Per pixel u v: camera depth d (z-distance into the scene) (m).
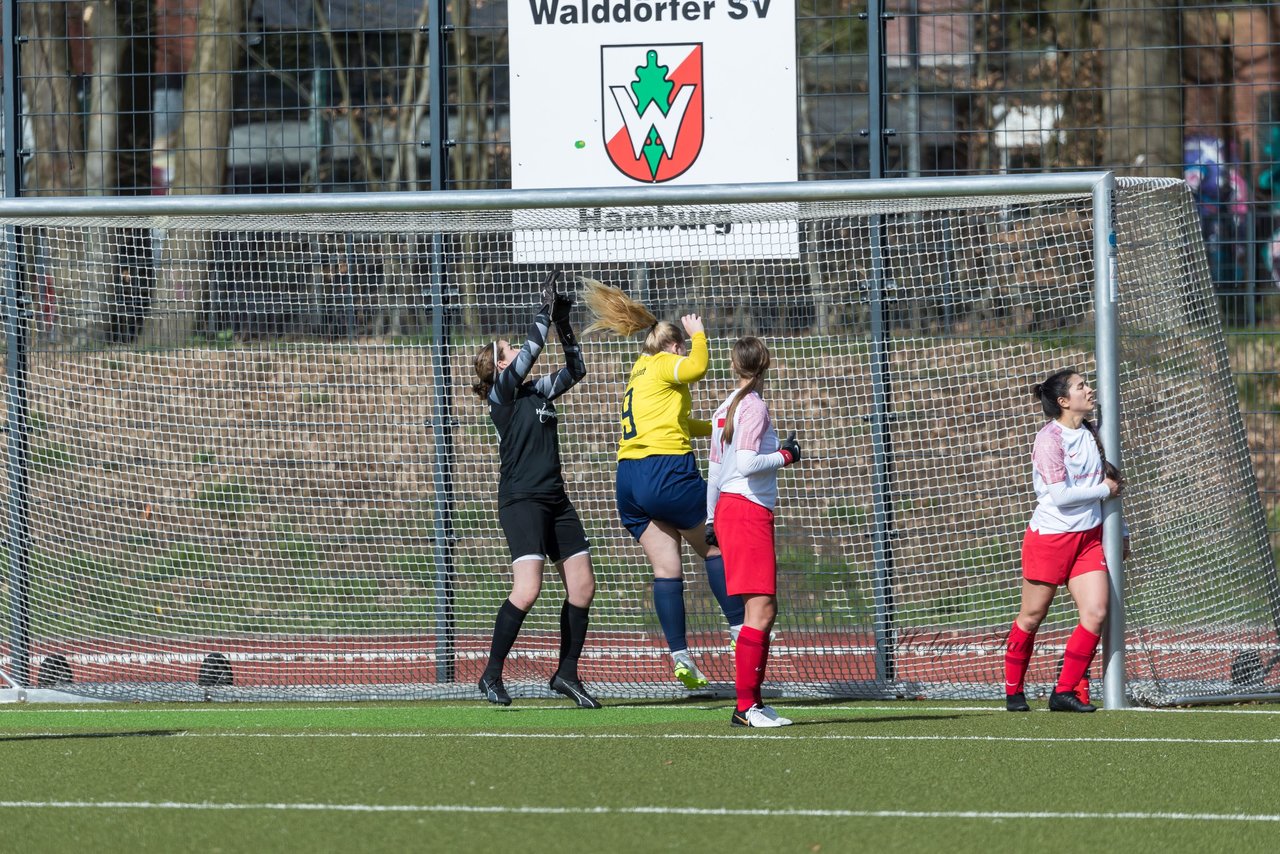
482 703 31.64
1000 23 56.12
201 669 33.06
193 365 39.44
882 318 33.50
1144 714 28.64
